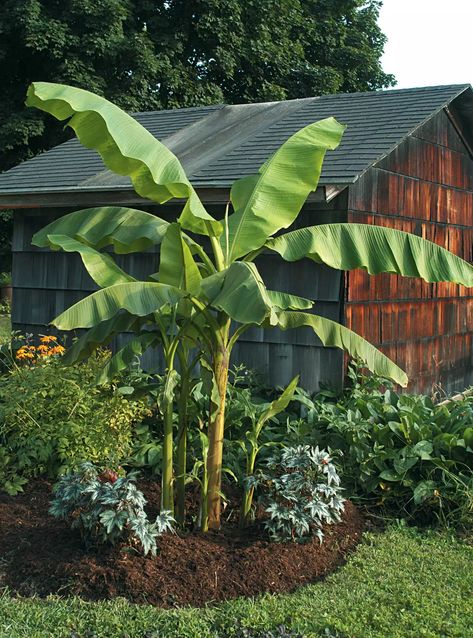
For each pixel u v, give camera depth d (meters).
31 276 10.41
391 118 9.43
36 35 20.23
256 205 5.85
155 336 5.89
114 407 7.00
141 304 5.16
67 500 5.33
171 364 5.67
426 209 10.21
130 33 22.11
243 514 5.87
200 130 11.02
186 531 5.76
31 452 6.69
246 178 6.31
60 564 5.11
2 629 4.43
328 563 5.43
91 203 9.41
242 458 7.05
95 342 5.77
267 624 4.48
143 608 4.66
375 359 5.93
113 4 21.20
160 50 22.78
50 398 7.12
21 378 7.21
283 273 8.58
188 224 5.79
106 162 5.62
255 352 8.74
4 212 22.09
